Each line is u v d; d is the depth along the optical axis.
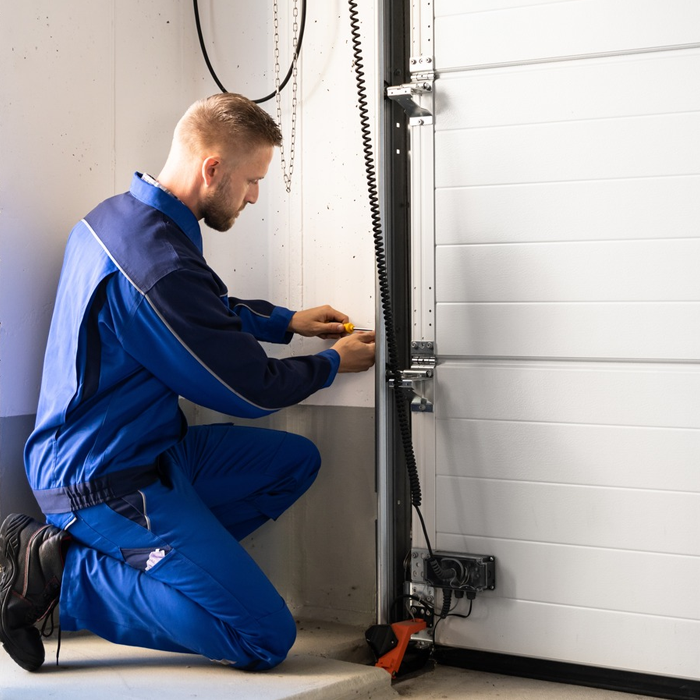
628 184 2.24
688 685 2.22
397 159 2.54
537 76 2.31
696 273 2.18
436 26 2.41
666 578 2.22
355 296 2.62
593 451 2.29
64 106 2.37
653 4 2.19
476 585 2.39
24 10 2.23
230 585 1.93
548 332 2.33
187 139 2.11
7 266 2.21
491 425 2.40
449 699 2.17
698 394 2.19
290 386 2.16
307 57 2.67
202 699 1.74
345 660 2.41
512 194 2.35
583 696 2.23
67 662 2.03
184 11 2.82
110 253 1.98
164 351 1.95
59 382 2.02
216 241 2.84
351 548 2.66
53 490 2.01
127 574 1.97
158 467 2.07
